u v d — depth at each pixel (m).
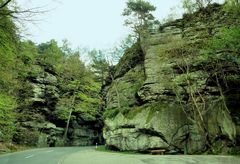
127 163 18.11
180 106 30.69
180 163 18.31
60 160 19.12
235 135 25.91
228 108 27.88
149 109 32.28
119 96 41.44
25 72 41.44
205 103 29.86
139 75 40.84
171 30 37.44
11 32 7.13
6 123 33.66
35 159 19.73
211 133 27.50
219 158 21.41
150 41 38.59
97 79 64.38
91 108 55.50
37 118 45.62
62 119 52.53
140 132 31.14
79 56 65.38
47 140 45.94
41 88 48.31
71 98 53.62
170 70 34.09
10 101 30.19
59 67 57.09
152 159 20.84
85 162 18.16
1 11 6.32
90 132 58.41
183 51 31.98
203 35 32.88
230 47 25.28
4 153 26.77
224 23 32.19
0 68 10.10
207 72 31.09
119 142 32.72
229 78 29.47
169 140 29.14
